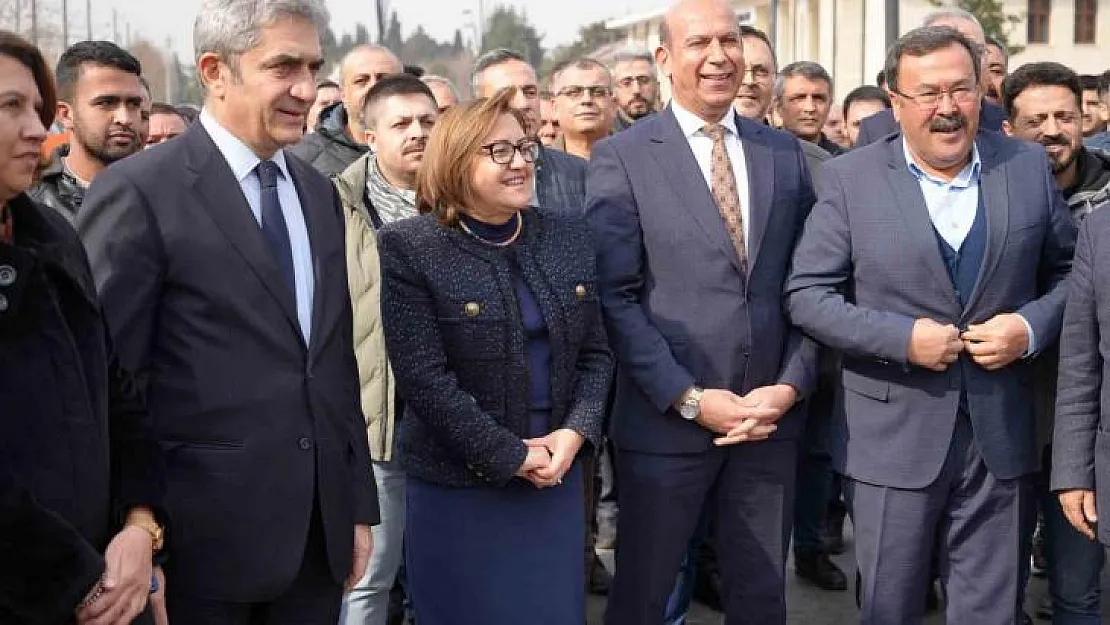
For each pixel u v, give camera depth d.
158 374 2.89
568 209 4.85
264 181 3.06
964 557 3.99
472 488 3.51
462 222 3.52
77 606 2.36
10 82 2.31
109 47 4.48
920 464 3.89
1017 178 3.94
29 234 2.46
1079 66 36.47
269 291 2.94
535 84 5.91
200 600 2.93
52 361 2.38
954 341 3.78
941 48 3.75
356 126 5.45
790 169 4.18
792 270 4.08
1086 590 4.25
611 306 4.01
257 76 2.94
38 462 2.34
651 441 4.05
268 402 2.92
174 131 6.66
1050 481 3.85
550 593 3.54
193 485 2.88
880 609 3.97
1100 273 3.59
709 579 5.32
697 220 4.01
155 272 2.86
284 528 2.94
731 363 4.01
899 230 3.89
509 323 3.46
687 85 4.06
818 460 5.41
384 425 4.24
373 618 4.30
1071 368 3.72
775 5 20.06
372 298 4.30
